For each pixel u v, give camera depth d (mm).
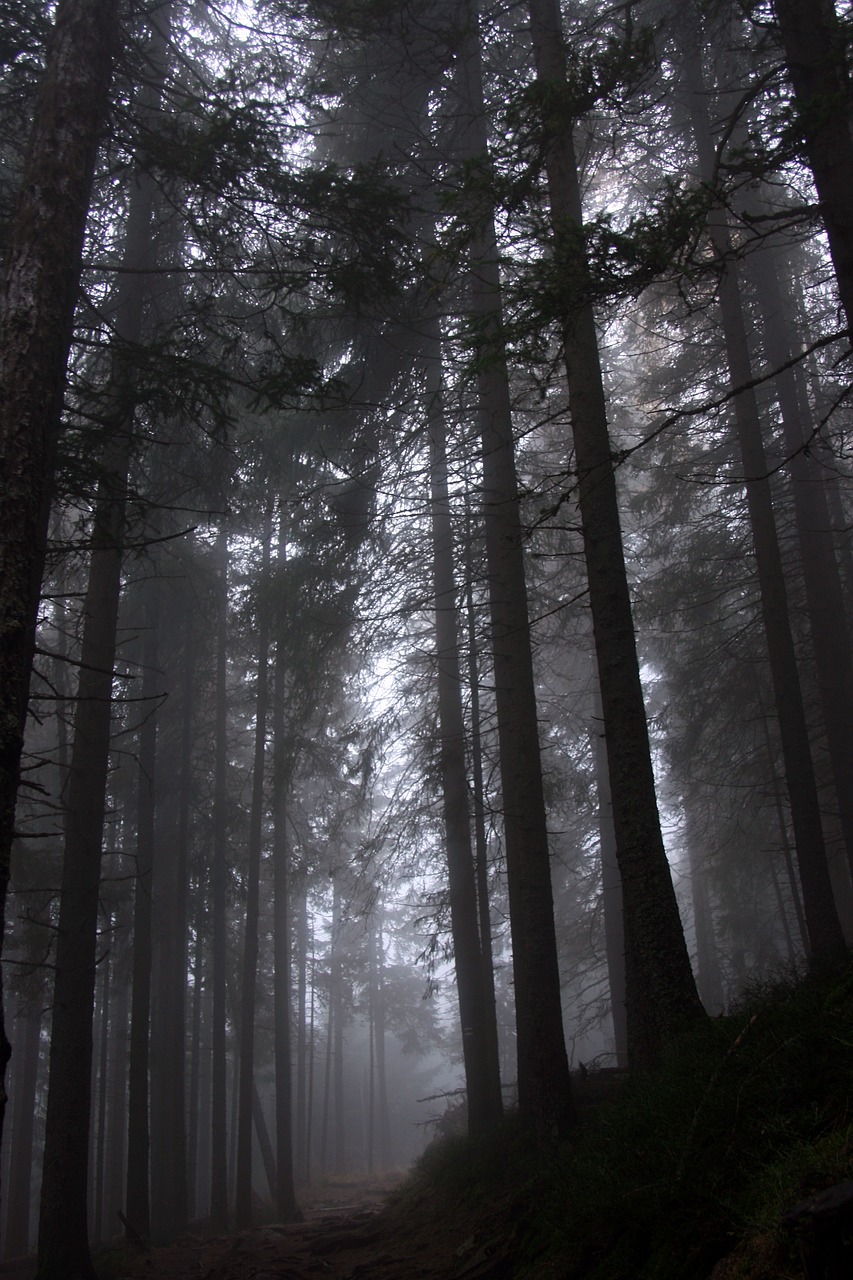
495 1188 9211
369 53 11742
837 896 17984
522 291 5949
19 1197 22438
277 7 8617
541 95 6797
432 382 13453
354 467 14039
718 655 17547
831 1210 3072
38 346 6016
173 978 20562
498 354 6098
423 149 12078
